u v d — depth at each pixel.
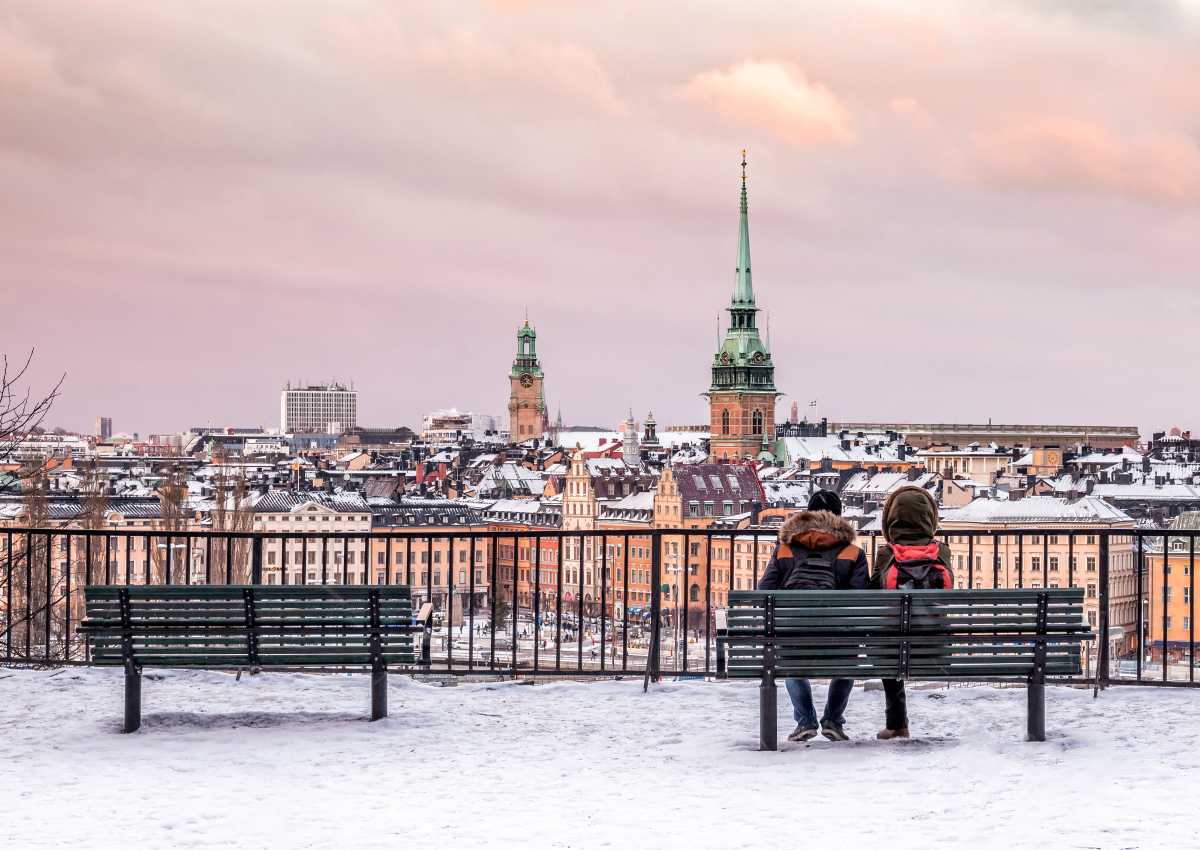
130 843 14.69
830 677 19.05
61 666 25.86
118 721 21.27
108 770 18.28
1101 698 22.08
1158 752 18.20
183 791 17.06
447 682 24.81
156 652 20.59
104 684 23.98
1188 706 21.36
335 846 14.56
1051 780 16.78
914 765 17.86
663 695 22.78
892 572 19.98
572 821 15.50
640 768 18.23
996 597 19.00
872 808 15.82
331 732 20.48
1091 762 17.66
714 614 23.80
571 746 19.61
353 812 16.00
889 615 19.03
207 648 20.66
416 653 28.36
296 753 19.23
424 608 23.88
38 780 17.69
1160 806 15.43
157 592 20.59
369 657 20.94
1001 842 14.27
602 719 21.28
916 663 19.05
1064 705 21.62
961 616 19.02
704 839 14.66
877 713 21.72
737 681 23.62
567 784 17.38
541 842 14.64
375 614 20.89
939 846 14.25
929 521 20.12
